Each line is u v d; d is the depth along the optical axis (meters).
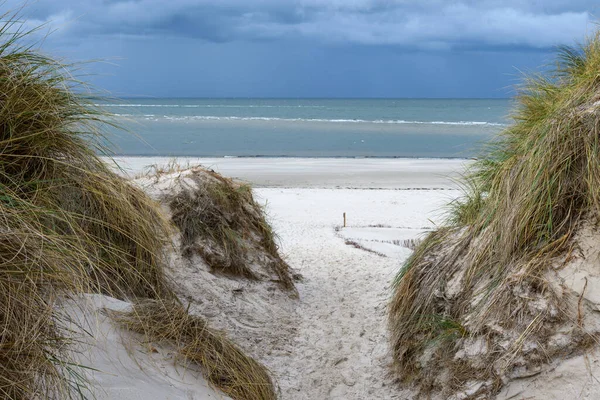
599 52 5.07
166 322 3.76
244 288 6.13
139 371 3.20
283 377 4.88
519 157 4.71
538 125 4.66
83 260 3.60
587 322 3.71
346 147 37.59
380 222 13.09
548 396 3.62
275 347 5.37
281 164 26.78
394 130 53.91
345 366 5.09
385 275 7.91
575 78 5.04
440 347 4.34
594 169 4.02
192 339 3.76
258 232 7.08
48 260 2.93
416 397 4.34
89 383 2.75
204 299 5.55
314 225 12.59
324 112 98.50
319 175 22.92
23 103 3.60
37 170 3.67
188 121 66.25
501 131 5.57
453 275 4.71
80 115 4.05
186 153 32.19
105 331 3.32
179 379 3.34
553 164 4.21
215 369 3.64
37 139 3.64
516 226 4.26
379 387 4.70
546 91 5.26
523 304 3.96
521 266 4.15
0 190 3.05
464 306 4.41
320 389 4.73
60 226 3.69
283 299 6.47
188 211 6.21
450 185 20.33
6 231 2.81
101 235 4.18
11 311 2.59
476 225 4.86
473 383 3.93
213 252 6.13
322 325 6.04
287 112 98.06
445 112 99.19
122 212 4.35
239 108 117.19
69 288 3.07
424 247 5.41
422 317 4.67
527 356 3.77
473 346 4.08
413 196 17.00
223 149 35.41
